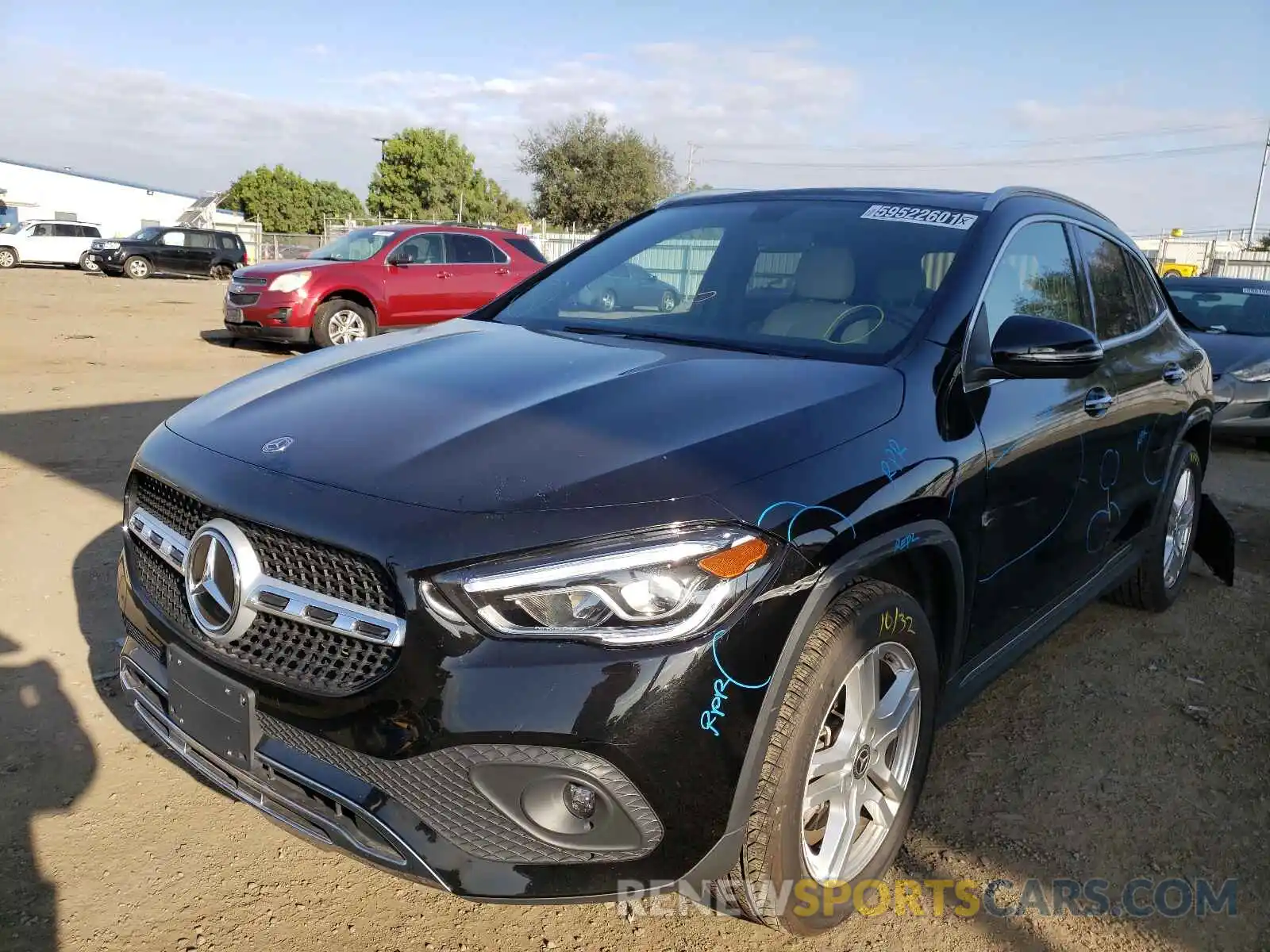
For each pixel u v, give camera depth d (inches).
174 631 85.3
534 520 71.7
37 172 2187.5
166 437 94.3
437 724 70.4
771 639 73.8
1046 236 128.3
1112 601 173.6
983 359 105.7
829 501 79.4
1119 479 137.8
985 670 111.7
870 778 91.9
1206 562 185.0
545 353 107.2
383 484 76.8
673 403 87.6
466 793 71.4
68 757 112.4
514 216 2618.1
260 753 78.1
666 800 71.1
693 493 73.8
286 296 447.2
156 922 88.1
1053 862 102.8
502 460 78.0
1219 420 317.7
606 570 69.9
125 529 95.9
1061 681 145.8
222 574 79.0
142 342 486.6
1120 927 93.3
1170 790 117.4
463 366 103.0
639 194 1785.2
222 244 1122.7
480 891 72.4
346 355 112.7
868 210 126.2
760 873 78.0
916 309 107.0
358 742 72.9
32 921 87.0
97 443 257.0
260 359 442.6
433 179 2377.0
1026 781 118.3
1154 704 139.4
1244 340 335.0
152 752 114.8
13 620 146.1
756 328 114.9
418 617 70.7
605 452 78.2
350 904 92.4
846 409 88.7
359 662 73.8
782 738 76.2
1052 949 90.0
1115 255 149.0
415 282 479.8
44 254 1210.6
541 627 70.0
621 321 123.8
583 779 69.7
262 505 78.0
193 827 102.0
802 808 79.6
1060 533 121.0
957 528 94.7
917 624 89.7
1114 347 138.2
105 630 144.6
